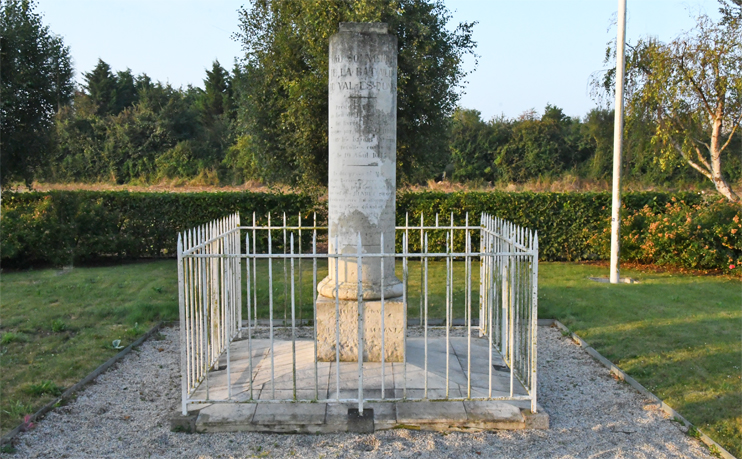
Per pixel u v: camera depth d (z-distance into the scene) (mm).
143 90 39281
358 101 5383
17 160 13109
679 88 12188
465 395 5004
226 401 4754
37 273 11945
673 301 9281
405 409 4727
